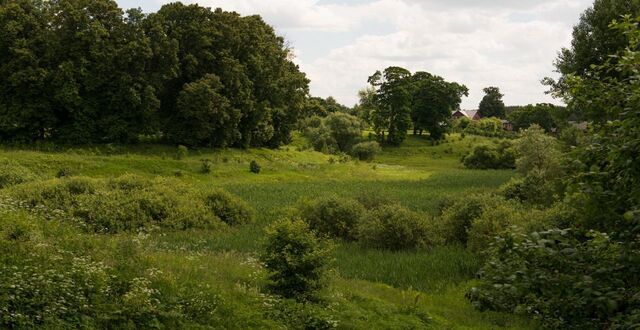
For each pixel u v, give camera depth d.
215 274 12.93
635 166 5.34
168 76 64.81
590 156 5.89
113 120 62.03
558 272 6.13
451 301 14.38
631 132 5.51
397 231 21.67
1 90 58.50
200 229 24.97
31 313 8.52
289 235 12.40
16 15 58.62
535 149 39.31
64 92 57.94
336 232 24.84
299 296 11.97
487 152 79.75
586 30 36.72
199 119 65.06
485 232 18.98
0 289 8.52
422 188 47.12
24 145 58.38
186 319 9.90
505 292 6.36
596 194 5.74
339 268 17.77
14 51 56.94
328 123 102.50
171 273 11.57
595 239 5.91
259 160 70.31
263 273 13.38
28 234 11.86
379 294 14.34
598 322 6.30
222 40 71.50
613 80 6.20
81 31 59.06
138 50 61.53
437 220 24.53
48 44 58.72
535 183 27.03
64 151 58.50
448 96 116.56
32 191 23.72
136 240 13.24
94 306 9.30
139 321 9.36
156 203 25.06
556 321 7.13
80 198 23.62
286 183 52.22
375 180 58.84
